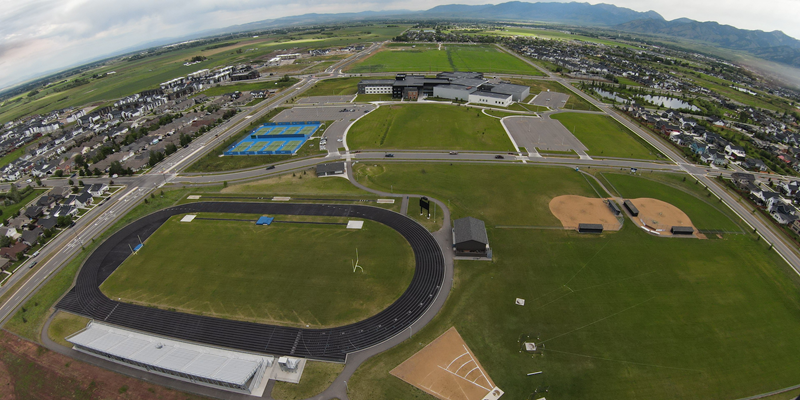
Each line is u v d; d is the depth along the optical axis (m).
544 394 49.28
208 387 52.00
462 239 76.19
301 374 52.94
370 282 69.69
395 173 114.06
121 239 86.62
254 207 97.50
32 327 63.97
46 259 82.12
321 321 61.59
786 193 102.81
